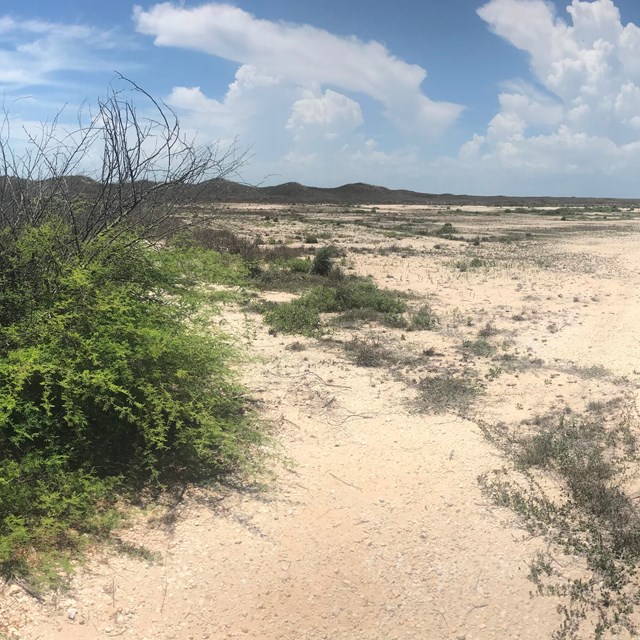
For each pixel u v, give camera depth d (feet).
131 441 14.88
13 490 11.85
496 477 15.44
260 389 20.71
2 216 16.19
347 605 11.11
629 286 46.19
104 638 9.73
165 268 17.54
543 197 443.32
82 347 13.75
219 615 10.58
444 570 12.07
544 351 26.84
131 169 17.15
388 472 15.57
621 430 18.12
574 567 12.23
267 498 14.02
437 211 207.41
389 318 31.89
